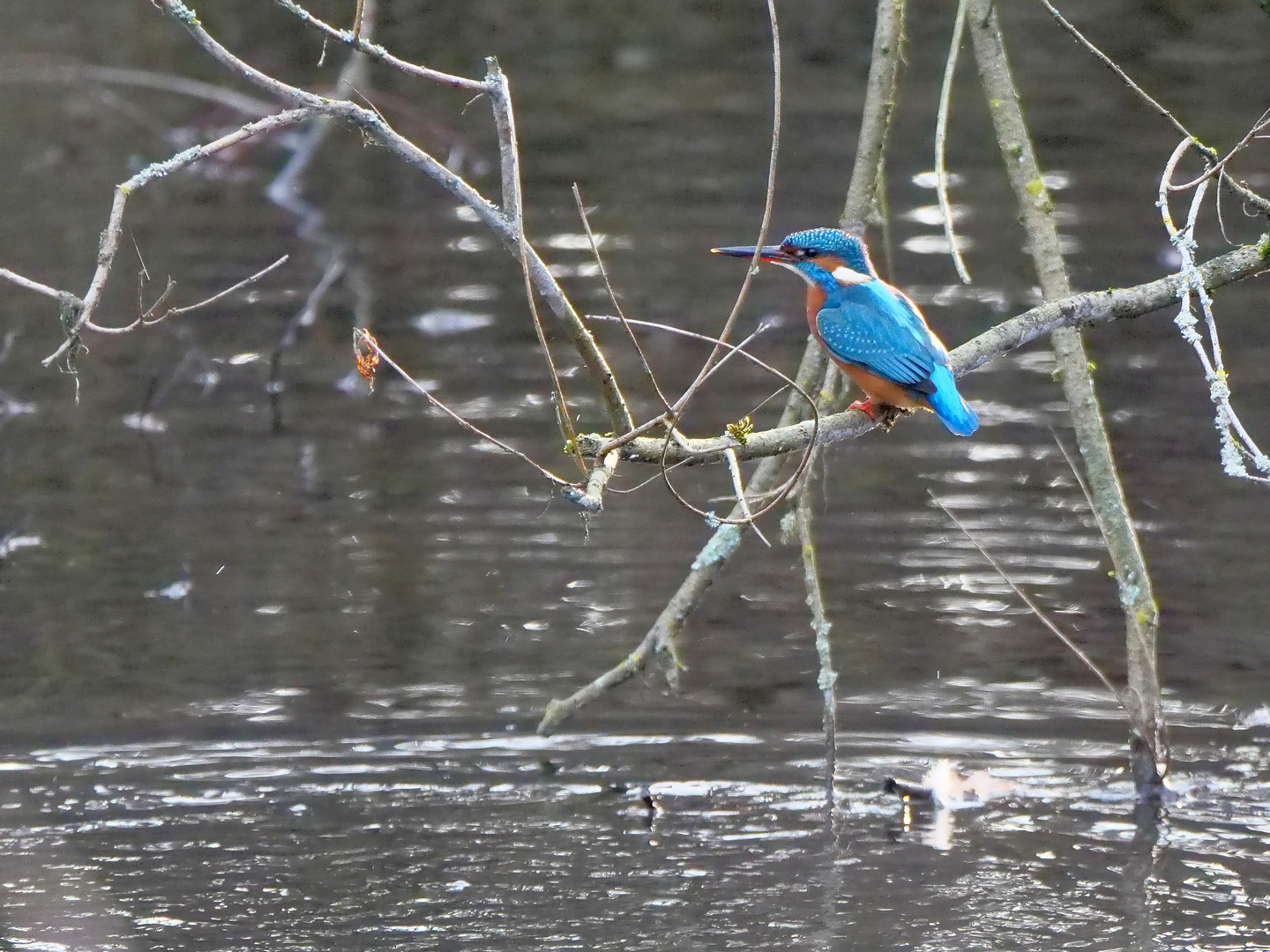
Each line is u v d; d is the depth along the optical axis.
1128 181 20.97
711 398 15.04
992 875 8.37
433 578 12.11
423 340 16.66
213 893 8.16
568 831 8.91
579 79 25.92
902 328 9.11
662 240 19.33
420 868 8.45
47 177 21.41
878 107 10.08
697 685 10.77
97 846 8.64
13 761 9.66
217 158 22.28
